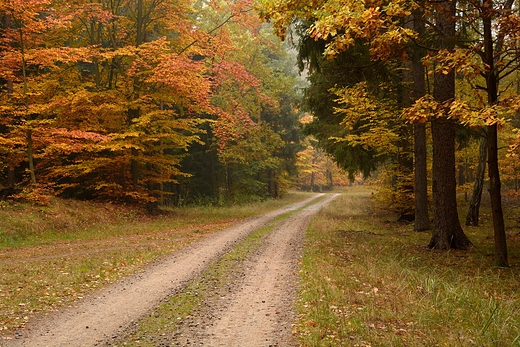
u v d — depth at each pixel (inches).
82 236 541.6
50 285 288.7
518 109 231.9
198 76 795.4
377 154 671.1
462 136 638.5
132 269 348.5
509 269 301.7
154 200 802.8
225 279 312.7
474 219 577.3
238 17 802.8
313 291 261.1
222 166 1325.0
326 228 601.9
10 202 585.6
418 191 543.2
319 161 2464.3
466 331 186.7
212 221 759.1
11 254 407.2
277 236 549.6
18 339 190.4
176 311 235.6
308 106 688.4
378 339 177.5
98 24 818.2
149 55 739.4
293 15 289.6
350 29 233.8
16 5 563.5
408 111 283.9
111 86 828.6
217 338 191.2
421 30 470.0
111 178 864.3
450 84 385.7
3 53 602.5
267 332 197.0
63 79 813.2
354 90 342.6
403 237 493.0
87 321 218.7
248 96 1168.8
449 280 278.1
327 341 177.9
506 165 816.9
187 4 846.5
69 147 642.2
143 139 735.7
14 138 607.2
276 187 1604.3
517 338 173.8
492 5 260.5
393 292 255.9
